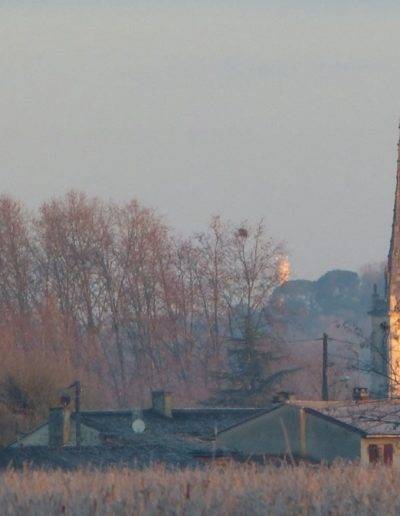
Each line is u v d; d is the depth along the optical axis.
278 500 53.62
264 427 139.62
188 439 149.50
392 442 125.44
